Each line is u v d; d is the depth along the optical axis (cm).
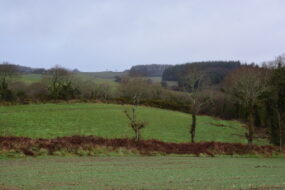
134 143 3925
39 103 7988
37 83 10331
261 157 4209
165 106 9569
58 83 9819
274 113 5294
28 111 6675
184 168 2738
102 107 7975
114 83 12244
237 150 4312
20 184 1786
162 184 1888
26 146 3250
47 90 9900
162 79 14175
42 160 2906
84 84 10719
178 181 2016
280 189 1814
